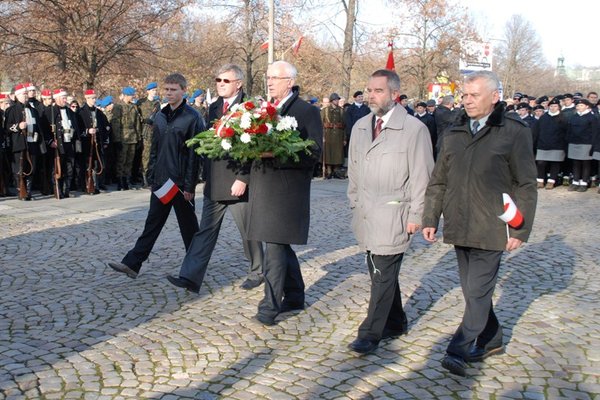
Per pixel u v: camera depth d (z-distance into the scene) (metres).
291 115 4.67
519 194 3.75
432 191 4.01
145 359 4.06
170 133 5.64
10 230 8.21
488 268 3.85
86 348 4.23
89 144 11.76
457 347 3.87
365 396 3.60
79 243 7.47
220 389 3.64
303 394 3.60
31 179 11.00
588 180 13.87
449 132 3.95
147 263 6.54
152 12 22.48
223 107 5.41
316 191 12.98
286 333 4.59
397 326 4.53
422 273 6.36
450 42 28.12
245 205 5.30
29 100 11.14
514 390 3.72
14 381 3.69
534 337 4.59
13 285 5.70
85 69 21.94
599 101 14.11
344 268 6.46
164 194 5.58
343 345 4.37
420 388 3.72
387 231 4.05
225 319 4.86
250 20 26.38
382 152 4.09
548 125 14.17
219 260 6.70
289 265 4.99
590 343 4.50
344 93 24.33
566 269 6.65
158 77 25.16
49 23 21.23
